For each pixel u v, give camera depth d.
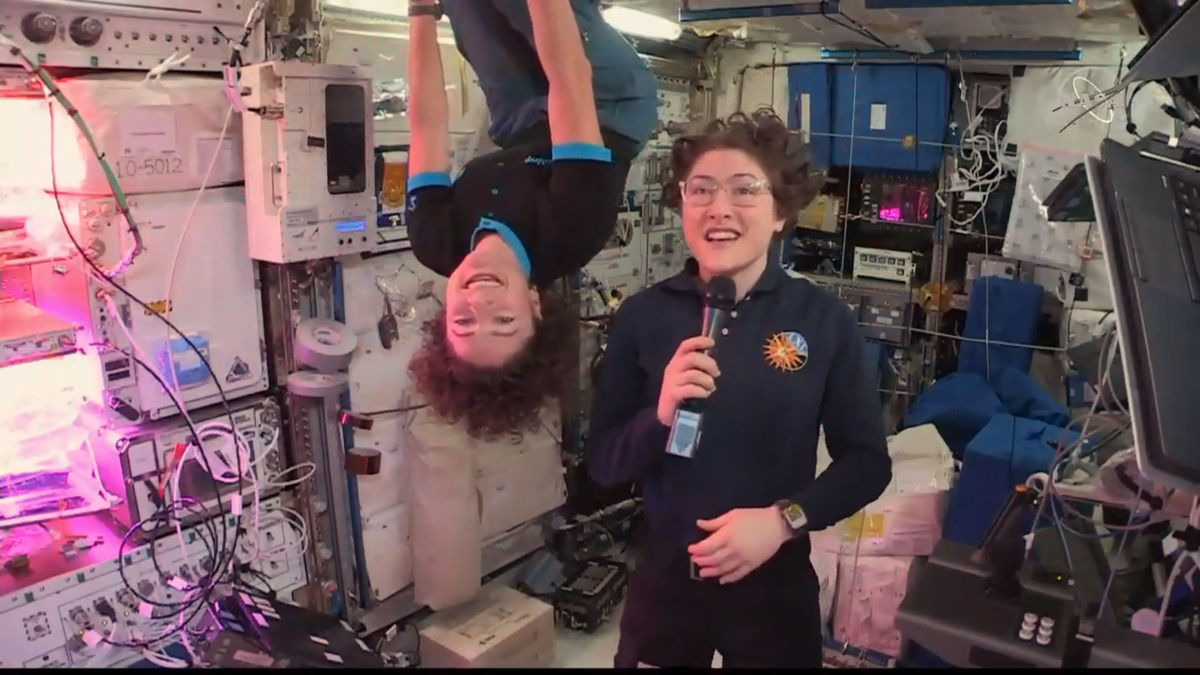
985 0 2.31
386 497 2.68
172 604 2.11
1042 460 2.45
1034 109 3.63
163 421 2.24
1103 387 1.55
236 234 2.31
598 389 1.55
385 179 2.55
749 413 1.41
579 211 1.32
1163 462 0.92
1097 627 1.19
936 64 3.63
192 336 2.24
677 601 1.50
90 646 2.02
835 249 4.18
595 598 2.90
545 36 1.29
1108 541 1.50
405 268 2.68
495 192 1.39
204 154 2.19
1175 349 1.01
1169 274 1.09
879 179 4.03
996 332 3.59
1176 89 1.53
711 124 1.48
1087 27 2.70
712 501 1.43
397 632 2.64
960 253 3.93
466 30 1.52
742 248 1.42
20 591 1.94
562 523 3.26
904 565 2.49
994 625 1.22
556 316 1.42
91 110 1.97
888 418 3.78
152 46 2.10
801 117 3.94
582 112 1.32
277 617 1.96
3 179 2.06
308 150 2.21
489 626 2.65
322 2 2.39
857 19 2.74
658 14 3.21
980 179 3.76
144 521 2.13
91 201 1.99
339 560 2.56
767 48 4.09
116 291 2.08
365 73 2.31
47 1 1.88
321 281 2.46
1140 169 1.24
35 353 1.87
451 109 2.66
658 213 3.90
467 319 1.35
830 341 1.43
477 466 2.80
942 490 2.65
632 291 3.76
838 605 2.53
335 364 2.37
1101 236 1.11
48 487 2.16
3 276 2.19
